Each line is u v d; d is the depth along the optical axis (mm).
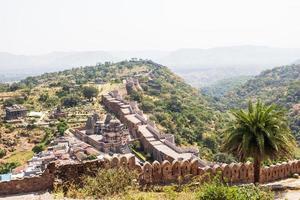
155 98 161125
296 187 22719
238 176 23047
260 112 22688
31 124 125875
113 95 145250
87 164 19891
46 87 185625
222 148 24125
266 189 18766
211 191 15414
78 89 166750
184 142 110562
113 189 18047
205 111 151250
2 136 115875
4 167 89750
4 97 167250
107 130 94750
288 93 164375
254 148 22688
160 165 21031
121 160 20422
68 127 119188
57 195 18000
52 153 84125
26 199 17812
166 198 17766
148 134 97625
